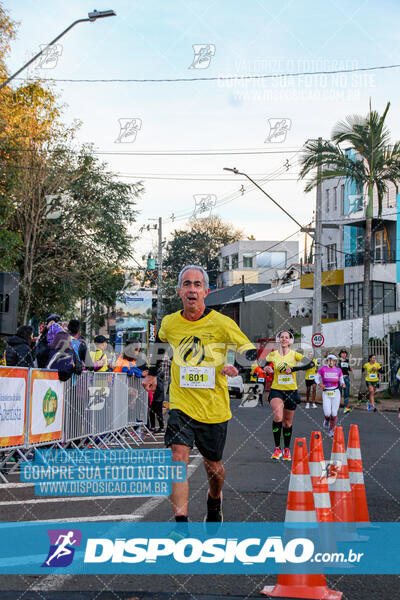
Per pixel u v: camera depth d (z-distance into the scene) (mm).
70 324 11828
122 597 4383
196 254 73188
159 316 45812
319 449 5484
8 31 21781
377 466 10188
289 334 11172
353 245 41656
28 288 26000
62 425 10430
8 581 4676
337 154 27922
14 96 23797
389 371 30984
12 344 11094
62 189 26641
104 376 12281
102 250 29688
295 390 11164
